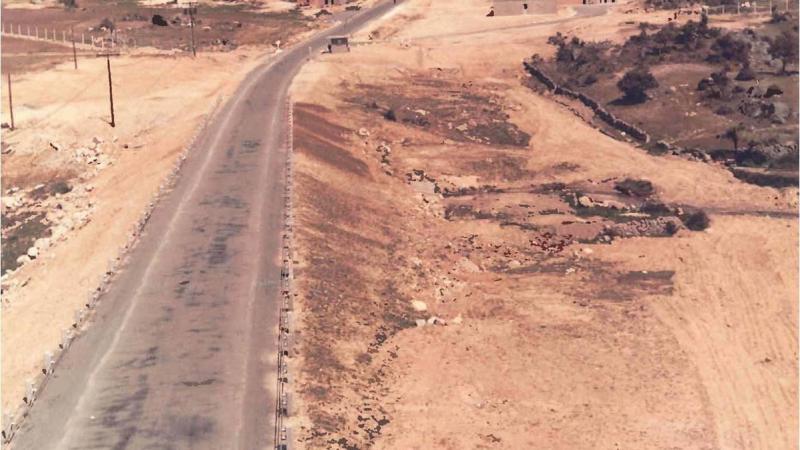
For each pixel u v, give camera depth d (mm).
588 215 85688
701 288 70188
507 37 143750
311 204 75188
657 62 122688
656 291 69500
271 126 97875
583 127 109750
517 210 86000
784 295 69188
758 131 101062
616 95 115688
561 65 128000
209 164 84500
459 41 143750
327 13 167625
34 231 81500
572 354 58875
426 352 57344
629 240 80188
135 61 134000
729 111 108000
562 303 66688
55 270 70250
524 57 134000
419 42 144625
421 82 125438
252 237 66750
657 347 60438
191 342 51531
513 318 63688
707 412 53062
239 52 142000
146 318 54375
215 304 56062
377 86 122438
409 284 67062
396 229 78375
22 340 56469
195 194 76125
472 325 62094
